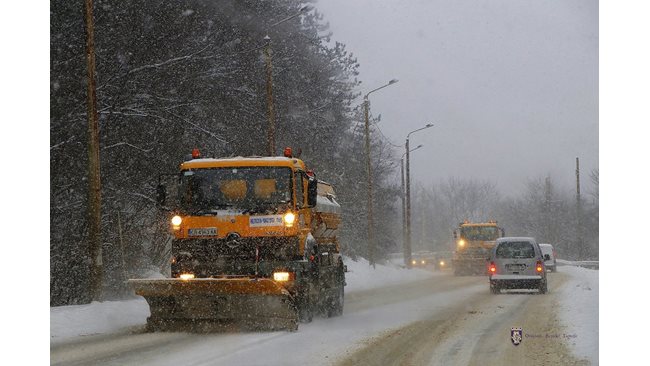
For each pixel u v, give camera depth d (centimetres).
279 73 3447
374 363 1057
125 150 2683
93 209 1938
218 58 3003
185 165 1540
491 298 2359
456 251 4625
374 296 2614
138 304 1878
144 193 2752
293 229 1494
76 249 2541
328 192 1923
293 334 1398
